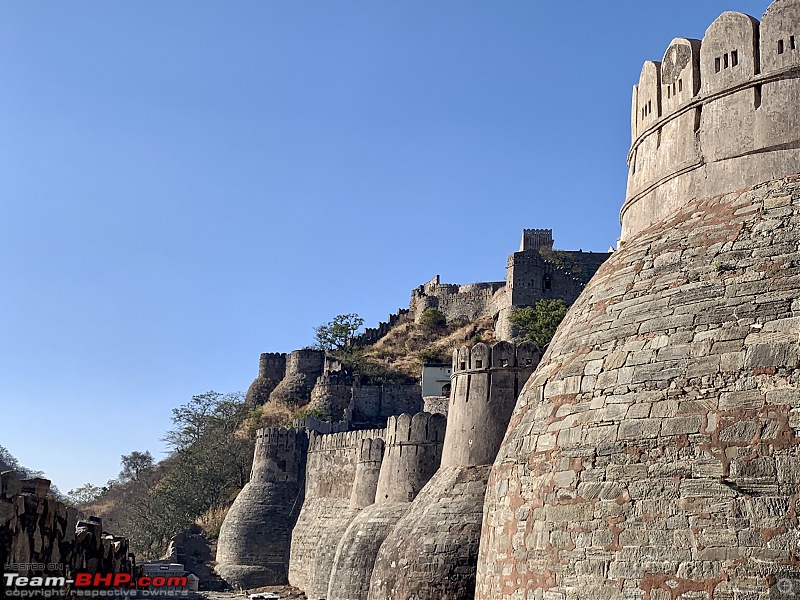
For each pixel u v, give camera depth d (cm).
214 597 6750
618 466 2281
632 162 3008
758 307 2256
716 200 2589
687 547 2116
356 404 13562
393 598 3931
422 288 16462
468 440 4094
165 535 9925
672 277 2472
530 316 13288
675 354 2312
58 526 2086
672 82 2834
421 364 14275
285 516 8231
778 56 2614
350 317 15688
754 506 2059
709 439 2162
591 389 2438
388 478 5397
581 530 2302
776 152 2558
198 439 11512
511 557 2512
